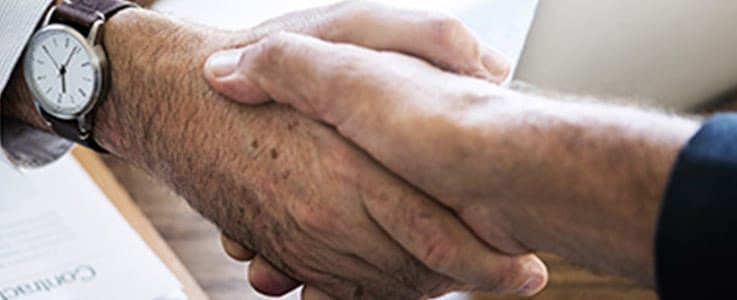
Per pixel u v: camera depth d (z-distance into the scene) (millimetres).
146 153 604
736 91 976
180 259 711
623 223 472
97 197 705
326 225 552
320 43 538
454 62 562
